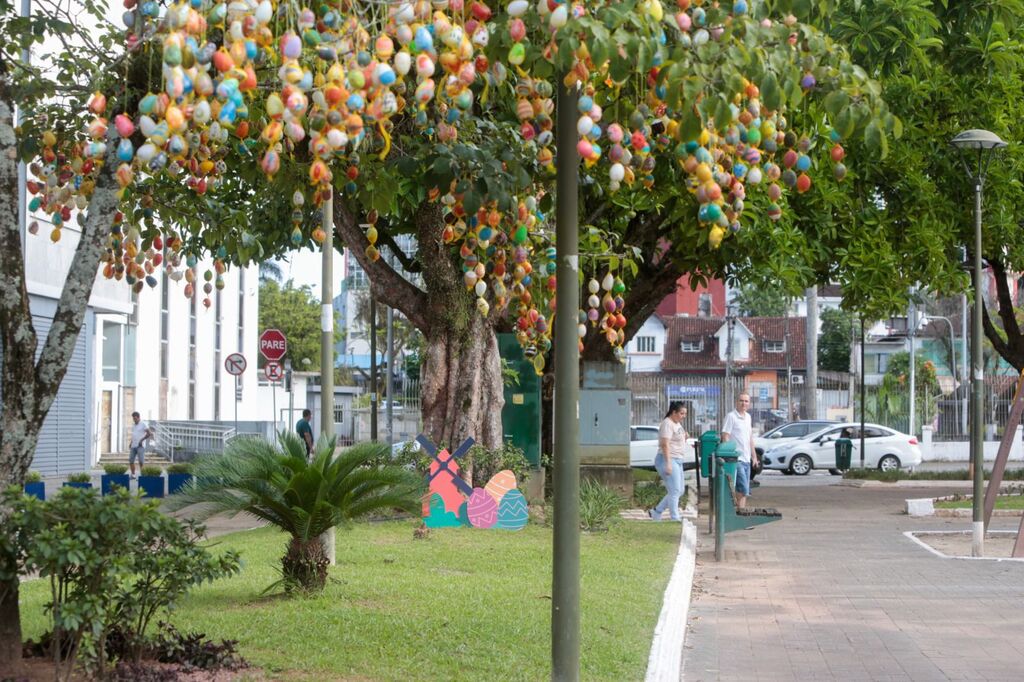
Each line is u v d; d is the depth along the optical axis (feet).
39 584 35.04
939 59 64.54
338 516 32.99
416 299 62.08
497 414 61.05
